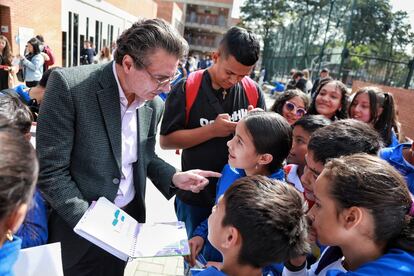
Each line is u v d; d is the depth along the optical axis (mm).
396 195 953
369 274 894
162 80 1302
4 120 765
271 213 951
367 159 1044
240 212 977
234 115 2006
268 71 24531
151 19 1311
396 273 878
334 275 1010
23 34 9758
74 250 1488
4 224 653
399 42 10750
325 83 2887
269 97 17312
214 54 1916
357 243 988
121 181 1532
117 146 1411
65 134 1312
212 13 42438
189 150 2061
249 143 1536
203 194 2012
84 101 1316
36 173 676
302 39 17094
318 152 1378
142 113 1559
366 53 11461
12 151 621
